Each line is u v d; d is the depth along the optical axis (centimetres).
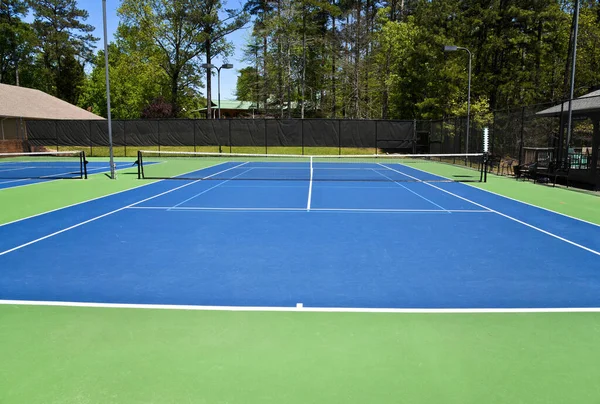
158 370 354
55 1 6688
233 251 728
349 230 895
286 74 4962
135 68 4900
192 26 4925
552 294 532
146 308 484
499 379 342
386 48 4481
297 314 468
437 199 1348
